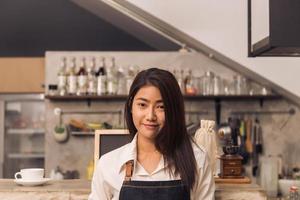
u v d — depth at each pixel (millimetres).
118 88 4293
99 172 1685
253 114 4422
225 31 3436
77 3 5121
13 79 4594
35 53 5168
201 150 1675
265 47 2244
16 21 5172
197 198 1666
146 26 4441
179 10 3406
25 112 4855
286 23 2127
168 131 1568
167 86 1547
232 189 1853
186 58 4418
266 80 3629
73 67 4367
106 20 5180
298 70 3602
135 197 1581
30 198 1896
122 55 4418
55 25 5195
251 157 4289
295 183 3314
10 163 4824
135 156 1624
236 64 3580
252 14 2572
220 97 4270
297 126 4391
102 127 4262
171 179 1603
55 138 4312
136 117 1594
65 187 1964
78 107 4406
